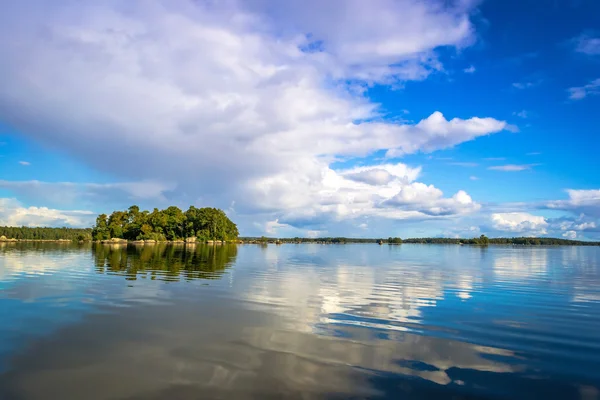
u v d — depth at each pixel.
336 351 11.07
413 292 22.55
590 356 11.12
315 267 40.22
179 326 13.68
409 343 12.04
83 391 8.22
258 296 20.23
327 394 8.20
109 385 8.53
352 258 60.62
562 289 24.70
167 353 10.74
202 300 18.83
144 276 28.61
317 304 18.20
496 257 69.06
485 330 13.88
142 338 12.17
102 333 12.71
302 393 8.22
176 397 7.93
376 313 16.39
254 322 14.36
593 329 14.19
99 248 86.12
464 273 35.19
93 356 10.45
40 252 64.44
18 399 7.84
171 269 34.62
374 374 9.40
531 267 44.12
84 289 21.92
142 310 16.36
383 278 30.05
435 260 56.88
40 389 8.32
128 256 53.62
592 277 32.62
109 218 158.00
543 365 10.34
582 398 8.34
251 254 69.75
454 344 12.04
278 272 33.75
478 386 8.87
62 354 10.62
